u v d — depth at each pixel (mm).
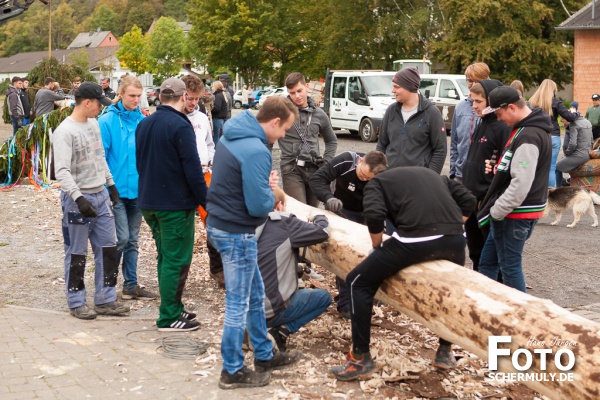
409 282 4199
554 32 32781
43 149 12484
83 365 4590
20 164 12711
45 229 9109
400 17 38906
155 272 7234
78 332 5285
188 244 5352
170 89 5234
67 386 4238
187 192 5250
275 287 4656
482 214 5258
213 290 6574
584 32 27391
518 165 4879
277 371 4590
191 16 52125
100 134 5711
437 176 4355
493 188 5191
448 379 4523
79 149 5516
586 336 3373
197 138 7113
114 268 5809
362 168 5059
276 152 18734
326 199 5586
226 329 4254
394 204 4242
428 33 37719
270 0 50812
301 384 4371
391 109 6141
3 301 6152
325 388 4328
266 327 4578
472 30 32500
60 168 5395
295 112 4285
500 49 32219
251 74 52656
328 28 41438
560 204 9742
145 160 5266
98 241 5742
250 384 4320
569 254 8125
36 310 5859
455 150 6539
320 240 4793
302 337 5273
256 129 4191
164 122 5180
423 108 5953
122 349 4918
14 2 10867
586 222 10117
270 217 4734
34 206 10586
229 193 4180
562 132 22938
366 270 4316
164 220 5223
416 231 4191
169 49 74938
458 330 3914
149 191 5242
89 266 7328
